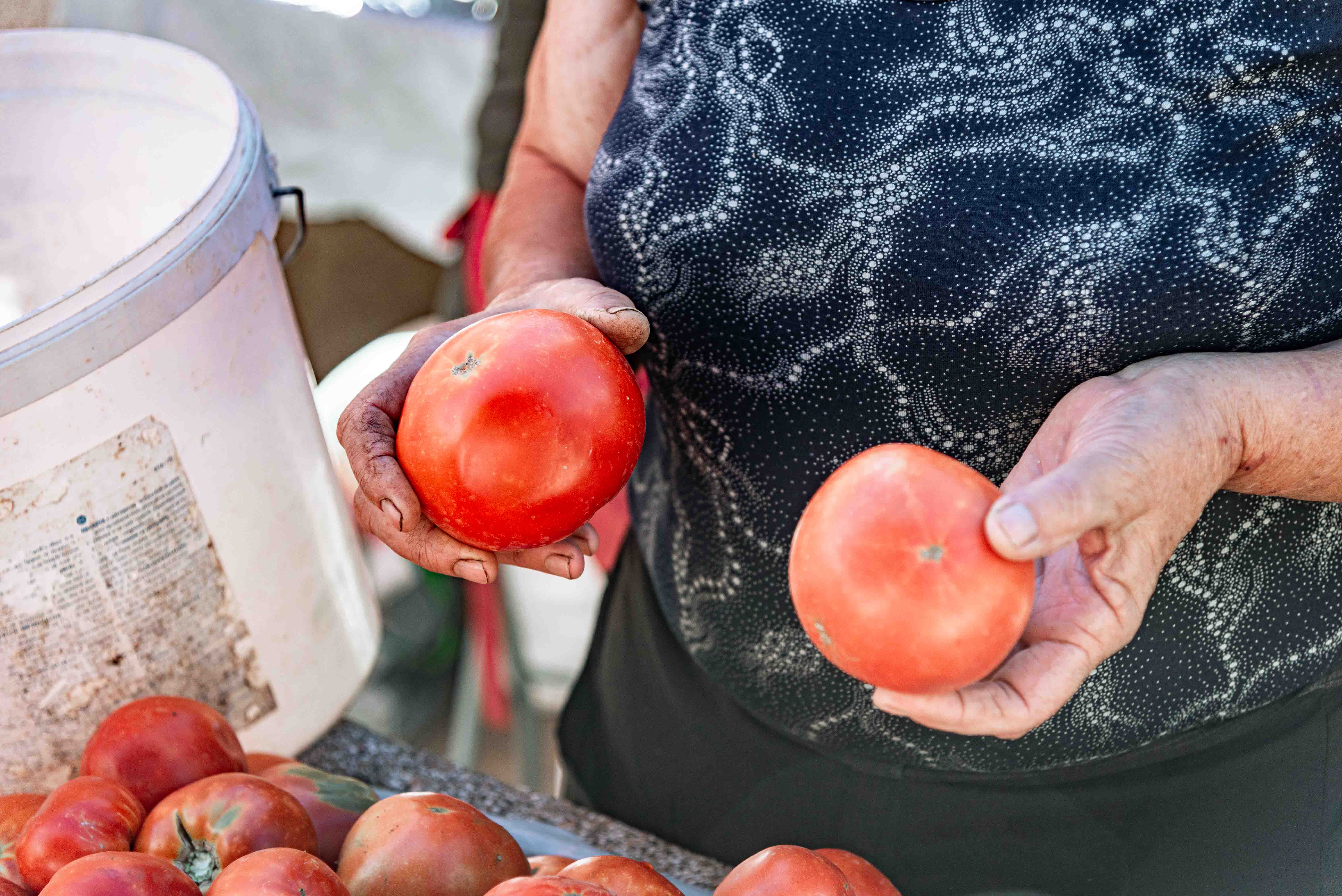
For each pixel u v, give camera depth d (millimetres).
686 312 852
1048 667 643
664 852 999
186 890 717
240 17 2695
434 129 2932
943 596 590
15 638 881
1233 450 669
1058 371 757
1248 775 892
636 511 1112
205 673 993
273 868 694
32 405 790
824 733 955
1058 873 940
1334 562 822
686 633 1002
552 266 996
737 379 855
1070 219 719
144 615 929
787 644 920
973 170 736
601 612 1282
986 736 830
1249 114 689
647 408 1098
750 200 794
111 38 1074
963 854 959
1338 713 896
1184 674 830
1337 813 906
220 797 806
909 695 628
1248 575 805
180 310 851
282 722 1074
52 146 1138
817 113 771
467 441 693
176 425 877
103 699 946
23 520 832
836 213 772
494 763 2627
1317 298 720
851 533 609
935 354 781
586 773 1242
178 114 1081
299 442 1034
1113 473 597
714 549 931
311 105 2854
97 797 806
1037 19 711
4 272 1200
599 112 1027
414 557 785
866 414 825
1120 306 723
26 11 1480
